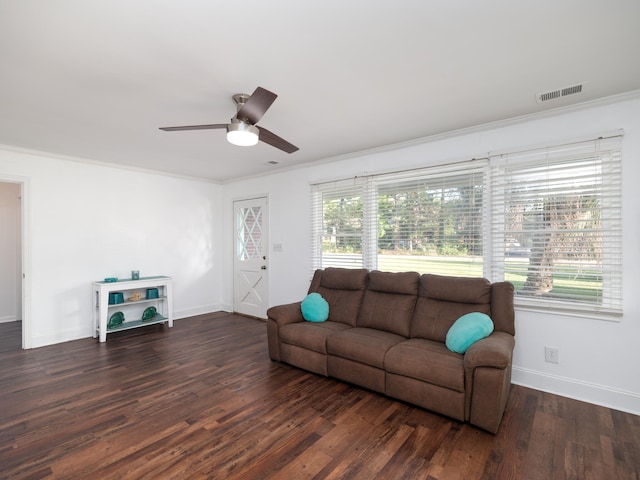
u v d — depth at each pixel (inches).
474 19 62.7
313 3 58.0
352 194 160.1
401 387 98.2
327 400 102.1
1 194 197.3
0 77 83.0
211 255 224.2
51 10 58.8
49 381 114.0
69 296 162.1
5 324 191.5
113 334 171.8
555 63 78.8
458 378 87.3
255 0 56.9
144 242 190.4
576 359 103.0
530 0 57.5
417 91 93.4
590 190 101.4
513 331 101.3
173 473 69.7
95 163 170.1
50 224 156.5
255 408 96.9
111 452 76.4
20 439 81.0
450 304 114.9
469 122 117.0
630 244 95.3
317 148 149.2
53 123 115.3
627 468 71.5
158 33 66.2
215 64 78.1
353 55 75.0
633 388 94.7
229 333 173.8
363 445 79.8
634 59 76.9
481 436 83.5
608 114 98.3
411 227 140.1
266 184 199.8
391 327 120.3
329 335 117.0
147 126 118.2
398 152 143.6
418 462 73.7
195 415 92.8
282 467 72.1
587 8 59.6
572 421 90.0
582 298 102.7
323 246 172.2
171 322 187.0
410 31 66.4
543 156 108.9
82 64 77.4
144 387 110.0
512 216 115.1
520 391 107.7
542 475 69.5
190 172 199.5
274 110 106.2
